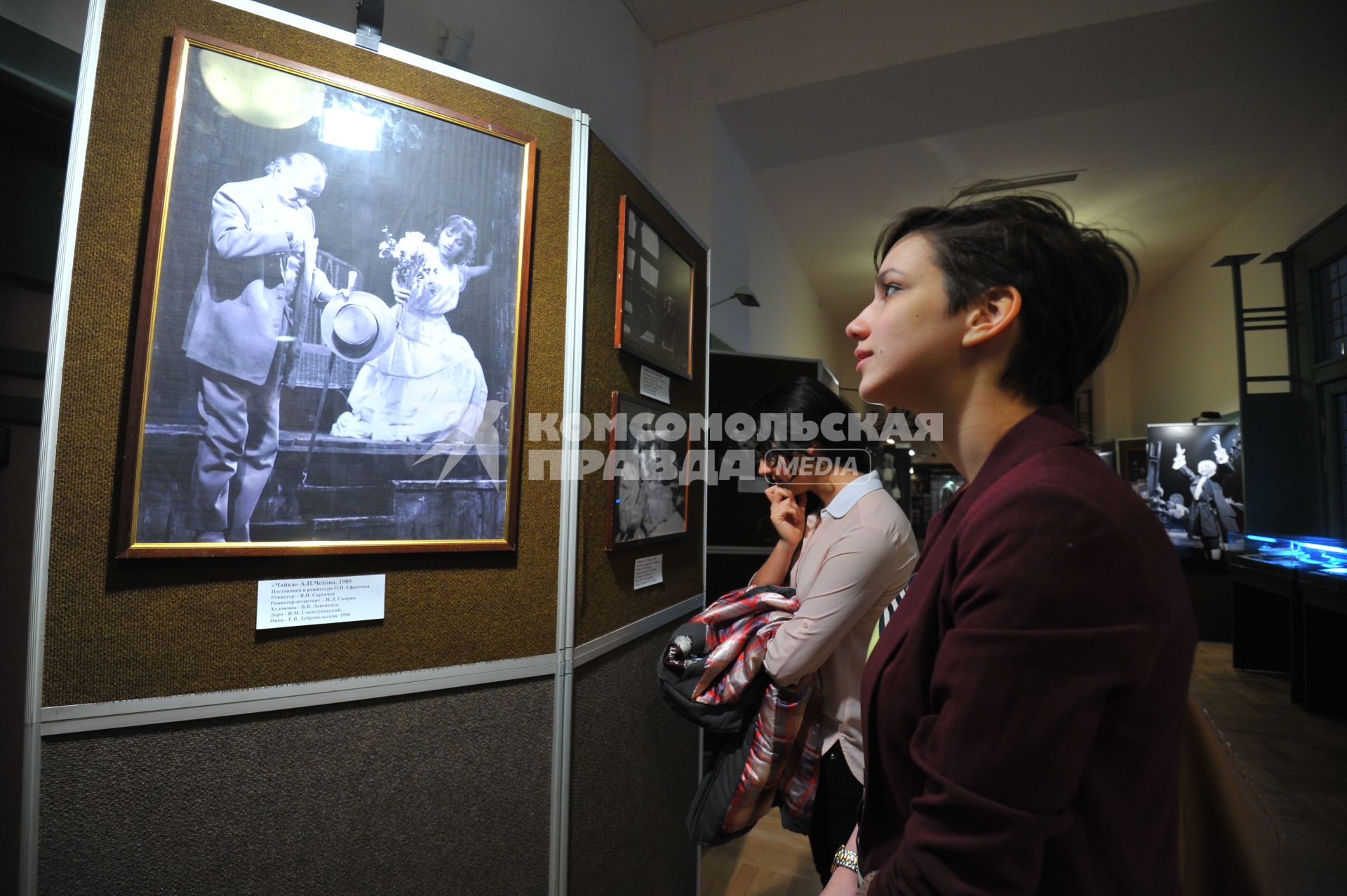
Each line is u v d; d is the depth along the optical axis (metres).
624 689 1.30
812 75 3.77
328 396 0.91
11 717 1.34
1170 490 5.43
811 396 1.23
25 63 1.26
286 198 0.89
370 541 0.93
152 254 0.80
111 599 0.78
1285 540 4.30
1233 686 3.91
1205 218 6.12
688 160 4.00
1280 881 1.89
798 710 1.09
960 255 0.50
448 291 1.01
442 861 0.99
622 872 1.28
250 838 0.86
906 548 1.10
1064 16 3.33
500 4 2.58
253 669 0.86
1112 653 0.37
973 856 0.38
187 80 0.84
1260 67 3.63
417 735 0.98
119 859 0.78
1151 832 0.42
